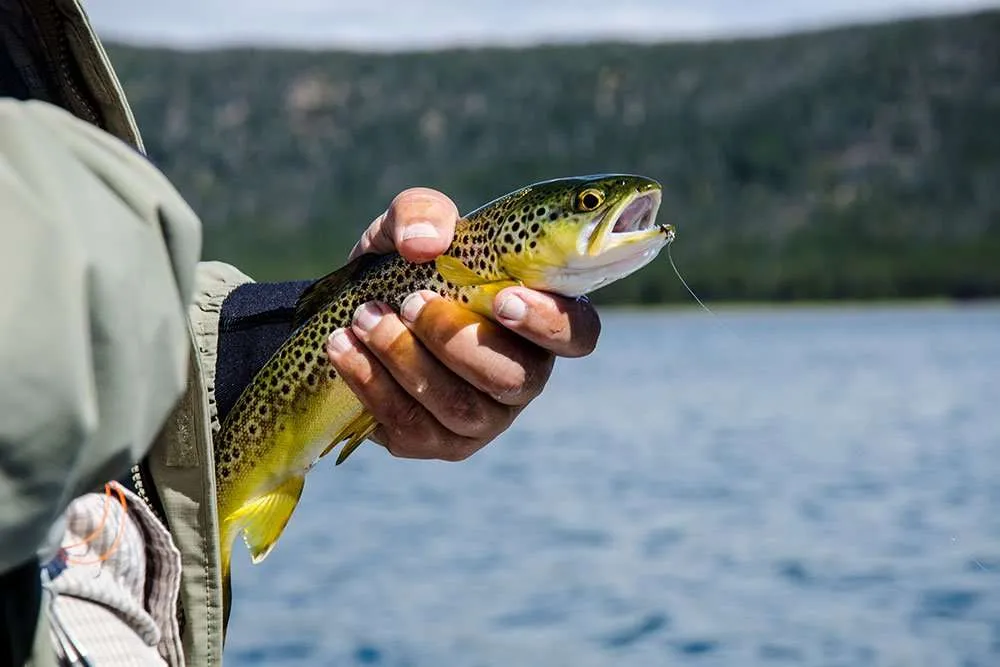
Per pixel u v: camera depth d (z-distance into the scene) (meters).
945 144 100.94
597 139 102.69
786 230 96.12
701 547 14.10
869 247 95.19
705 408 33.69
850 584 11.87
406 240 2.22
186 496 1.69
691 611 10.83
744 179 100.56
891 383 39.06
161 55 100.88
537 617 10.60
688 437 26.95
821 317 87.44
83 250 0.99
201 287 2.30
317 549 14.57
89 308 0.99
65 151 1.05
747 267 93.56
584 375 48.41
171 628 1.62
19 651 1.19
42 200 0.99
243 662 9.05
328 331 2.37
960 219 96.50
